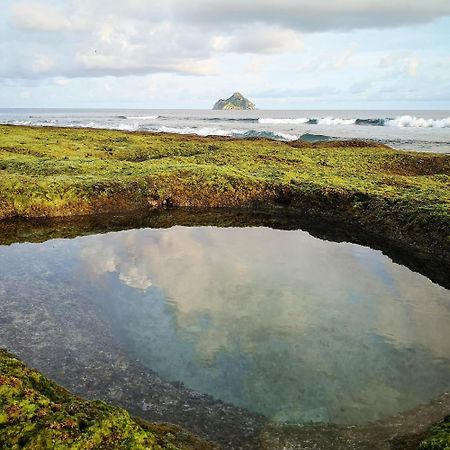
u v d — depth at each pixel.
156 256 20.61
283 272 18.69
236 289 16.75
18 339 12.74
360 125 135.12
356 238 24.14
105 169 35.12
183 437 8.88
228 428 9.41
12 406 7.54
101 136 56.31
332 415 9.88
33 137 51.53
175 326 13.80
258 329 13.71
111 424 7.73
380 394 10.64
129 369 11.48
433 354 12.44
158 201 30.25
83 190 29.22
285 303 15.60
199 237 24.02
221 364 11.80
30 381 8.75
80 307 14.96
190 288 16.78
